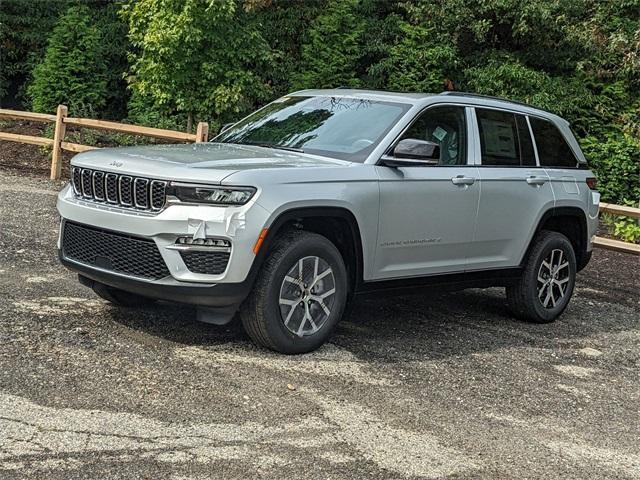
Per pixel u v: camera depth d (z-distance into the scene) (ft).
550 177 24.88
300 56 74.69
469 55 70.23
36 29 77.46
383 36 72.43
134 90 57.77
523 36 66.80
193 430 14.14
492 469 14.12
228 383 16.55
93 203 18.72
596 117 68.39
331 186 18.76
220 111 54.03
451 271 22.13
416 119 21.30
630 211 41.14
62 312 20.10
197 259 17.22
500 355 21.45
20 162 47.93
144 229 17.39
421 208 20.72
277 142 21.43
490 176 22.67
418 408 16.63
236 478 12.58
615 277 35.40
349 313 24.13
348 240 19.57
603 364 21.97
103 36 76.07
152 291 17.54
